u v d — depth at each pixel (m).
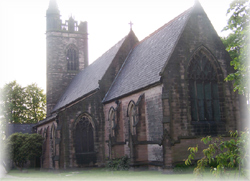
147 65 33.41
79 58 66.75
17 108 80.50
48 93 64.06
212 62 29.83
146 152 29.75
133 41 45.50
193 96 28.16
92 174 32.25
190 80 28.36
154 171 27.95
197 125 27.31
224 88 29.67
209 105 28.78
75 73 66.12
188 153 26.08
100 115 40.12
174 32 31.55
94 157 38.47
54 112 57.84
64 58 65.50
